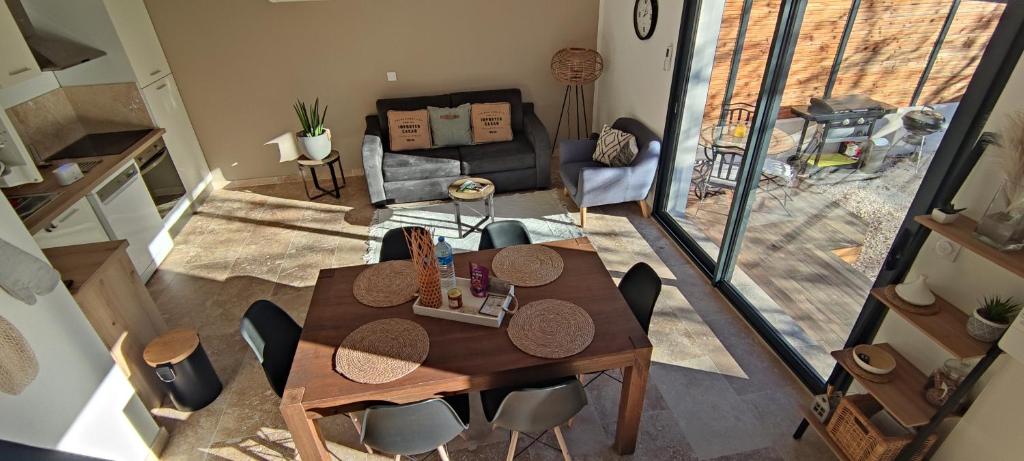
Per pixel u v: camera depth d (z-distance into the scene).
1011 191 1.39
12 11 3.42
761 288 3.26
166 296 3.57
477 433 2.46
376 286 2.37
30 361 1.75
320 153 4.68
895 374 1.92
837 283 3.03
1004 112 1.51
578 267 2.47
